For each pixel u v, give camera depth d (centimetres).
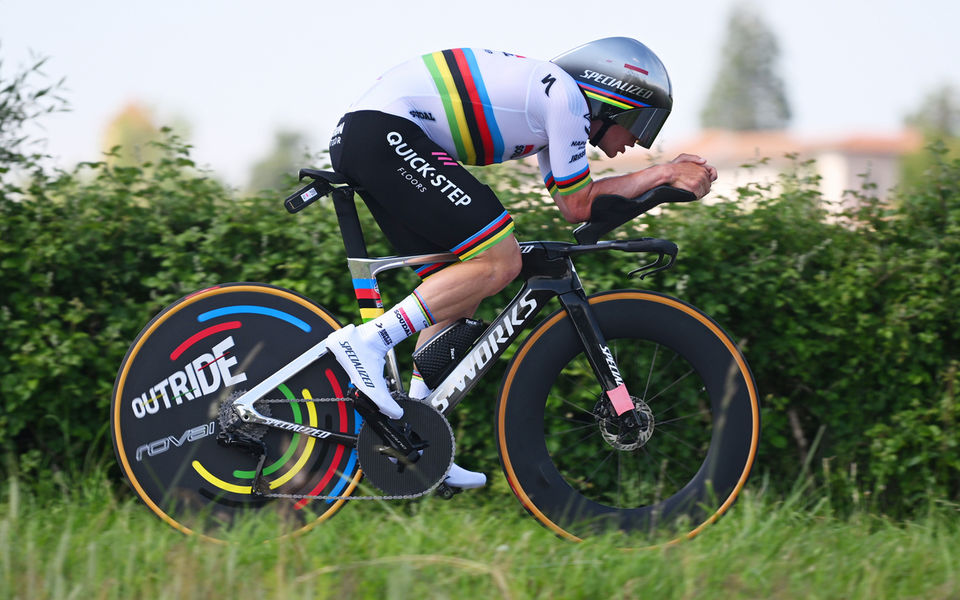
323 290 1198
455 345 1024
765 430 1278
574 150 970
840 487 1259
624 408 1017
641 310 1045
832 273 1240
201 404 1020
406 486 995
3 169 1205
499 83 970
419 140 964
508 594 768
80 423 1191
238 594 778
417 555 854
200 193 1262
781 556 895
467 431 1239
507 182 1272
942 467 1220
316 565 833
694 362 1053
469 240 959
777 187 1303
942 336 1261
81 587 764
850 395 1274
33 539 865
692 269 1248
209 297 1024
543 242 1032
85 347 1154
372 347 973
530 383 1038
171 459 1016
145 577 805
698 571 831
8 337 1152
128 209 1220
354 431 1022
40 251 1148
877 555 909
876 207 1290
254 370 1027
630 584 806
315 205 1259
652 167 1018
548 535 1016
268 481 1021
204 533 999
